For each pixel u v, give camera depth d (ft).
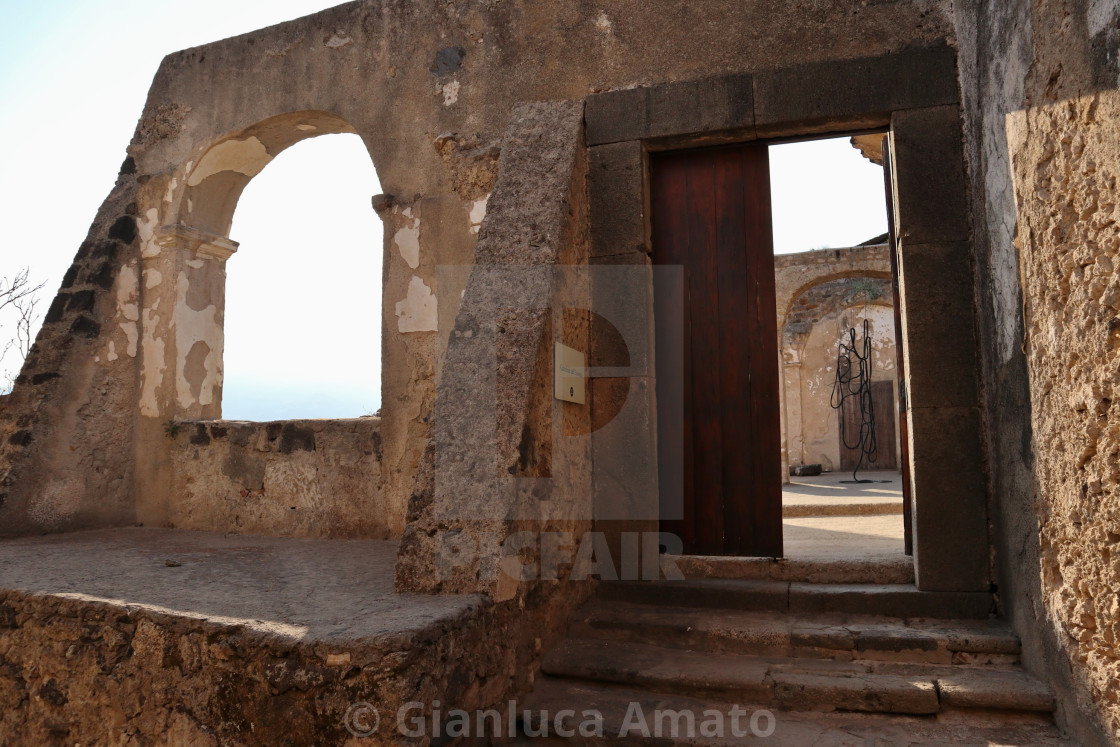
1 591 10.09
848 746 8.34
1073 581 7.84
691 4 13.33
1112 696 7.10
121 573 11.25
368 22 15.92
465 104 14.85
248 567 11.84
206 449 16.81
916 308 11.47
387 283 15.15
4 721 9.79
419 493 9.45
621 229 13.15
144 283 17.97
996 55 9.78
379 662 7.11
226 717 7.88
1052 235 8.01
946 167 11.58
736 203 13.37
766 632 10.50
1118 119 6.61
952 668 9.69
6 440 15.97
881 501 22.20
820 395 41.47
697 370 13.29
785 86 12.45
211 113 17.42
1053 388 8.12
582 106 13.39
